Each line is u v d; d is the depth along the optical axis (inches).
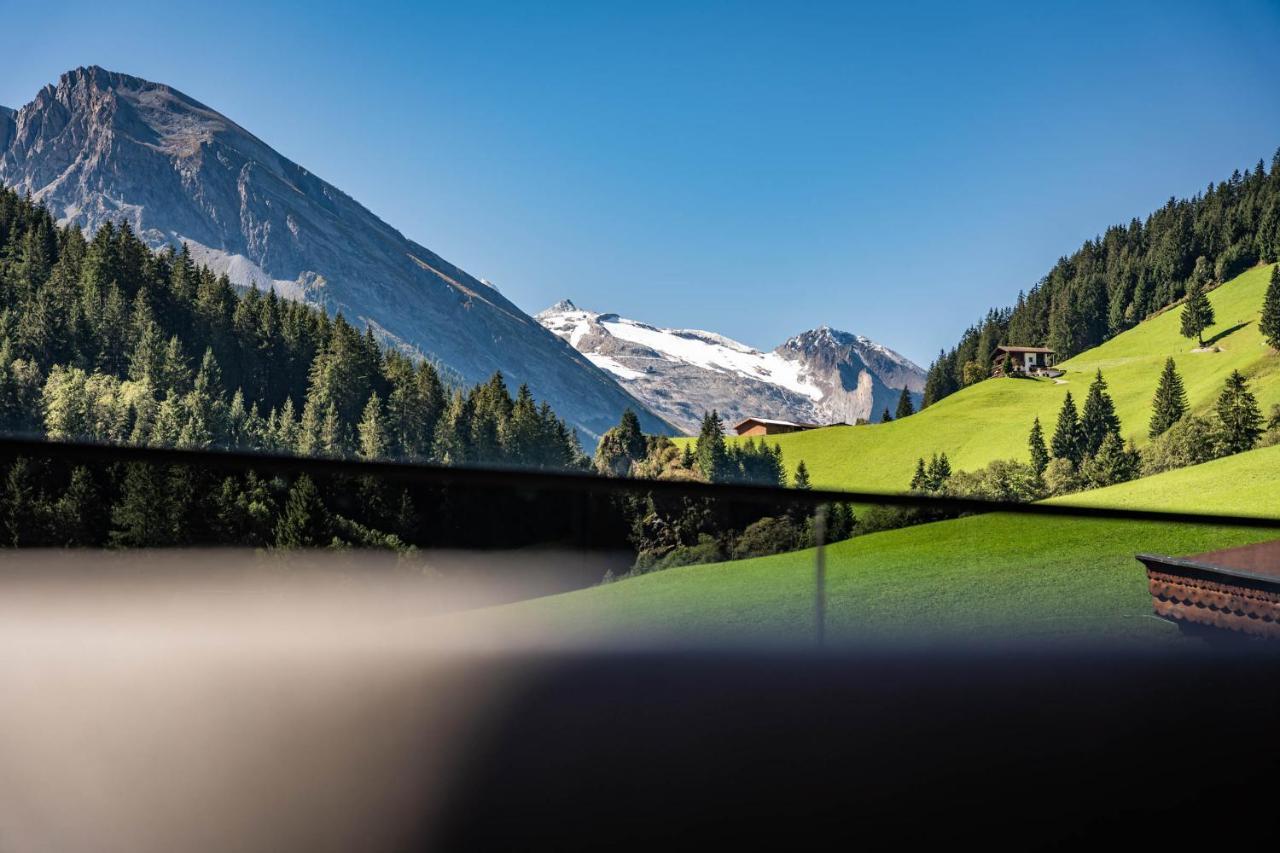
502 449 4311.0
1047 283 6122.1
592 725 108.5
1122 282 5590.6
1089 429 3934.5
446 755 107.4
